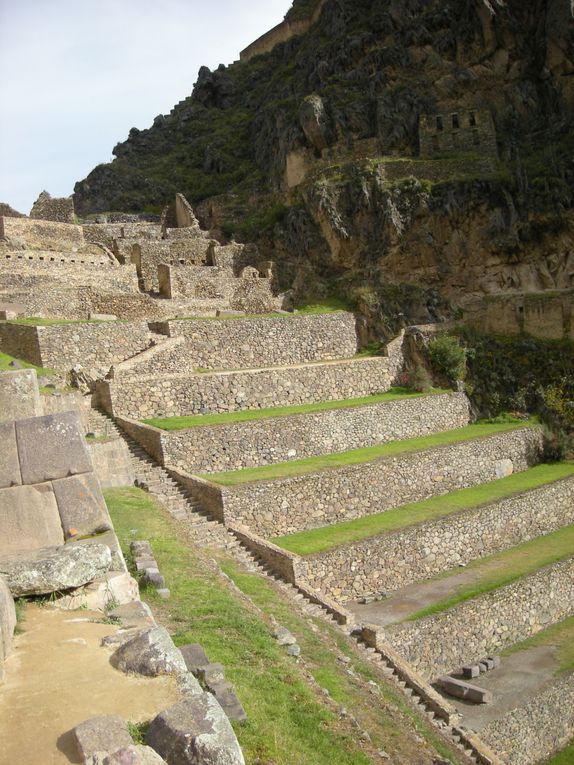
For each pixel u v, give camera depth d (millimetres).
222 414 31344
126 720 8180
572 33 50719
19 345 30891
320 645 17547
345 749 11477
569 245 45250
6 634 9773
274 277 46375
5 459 13133
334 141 53125
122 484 24688
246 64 82625
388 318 43062
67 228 44188
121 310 36844
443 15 54688
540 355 42344
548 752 20406
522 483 32969
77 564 11555
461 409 39125
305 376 35594
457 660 22250
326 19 63531
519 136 52125
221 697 10617
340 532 25391
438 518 26938
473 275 46062
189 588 16297
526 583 25062
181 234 51844
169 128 79438
